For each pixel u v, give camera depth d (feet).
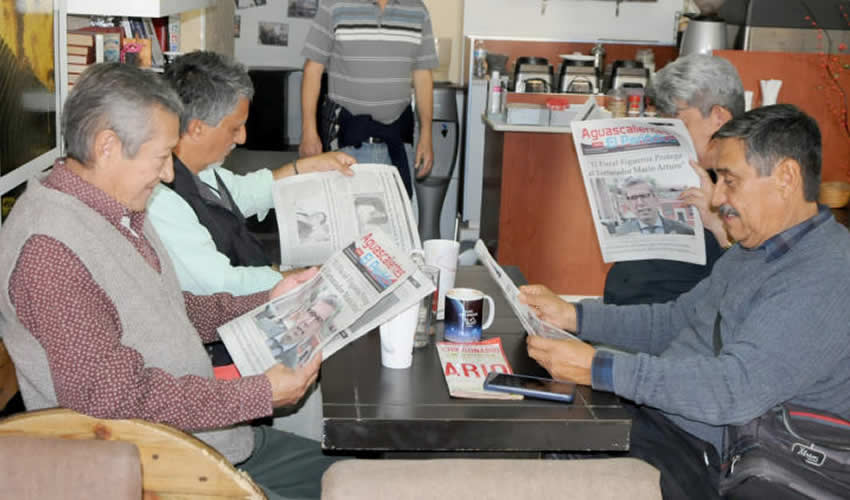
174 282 5.47
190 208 6.95
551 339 5.66
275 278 7.18
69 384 4.42
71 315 4.45
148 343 4.92
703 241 6.94
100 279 4.66
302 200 7.39
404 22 13.05
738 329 5.71
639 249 6.93
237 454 5.65
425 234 19.61
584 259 15.55
